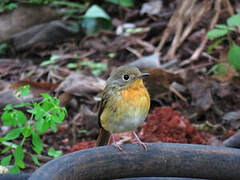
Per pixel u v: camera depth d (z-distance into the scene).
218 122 11.05
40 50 15.12
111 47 14.55
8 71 13.87
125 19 15.95
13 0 16.44
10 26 15.59
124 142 9.93
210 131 10.67
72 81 11.98
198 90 11.70
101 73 13.19
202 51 13.52
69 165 5.68
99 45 14.76
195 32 14.23
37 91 11.73
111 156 5.99
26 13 15.82
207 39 13.45
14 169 7.56
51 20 16.20
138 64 12.27
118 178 6.09
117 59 13.95
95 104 11.68
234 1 15.15
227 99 11.68
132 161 6.05
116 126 7.24
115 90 7.11
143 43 14.32
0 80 13.47
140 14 15.94
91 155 5.91
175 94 11.91
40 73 13.66
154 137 9.77
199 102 11.46
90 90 11.80
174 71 12.41
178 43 13.65
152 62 12.23
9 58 15.02
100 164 5.93
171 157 6.09
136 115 7.09
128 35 14.92
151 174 6.16
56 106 7.27
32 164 9.82
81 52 14.62
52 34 15.41
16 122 7.45
